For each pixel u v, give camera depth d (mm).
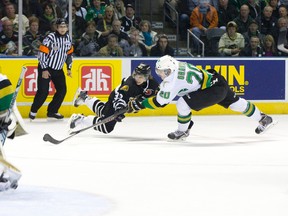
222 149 13047
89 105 14789
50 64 17156
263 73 19406
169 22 23344
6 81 8930
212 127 16375
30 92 17969
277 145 13617
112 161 11617
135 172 10625
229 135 15016
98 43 20953
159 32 23188
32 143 13617
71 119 14594
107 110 14195
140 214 7969
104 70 18391
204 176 10320
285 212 8062
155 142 13906
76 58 18188
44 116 18203
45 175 10336
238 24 22188
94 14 21219
